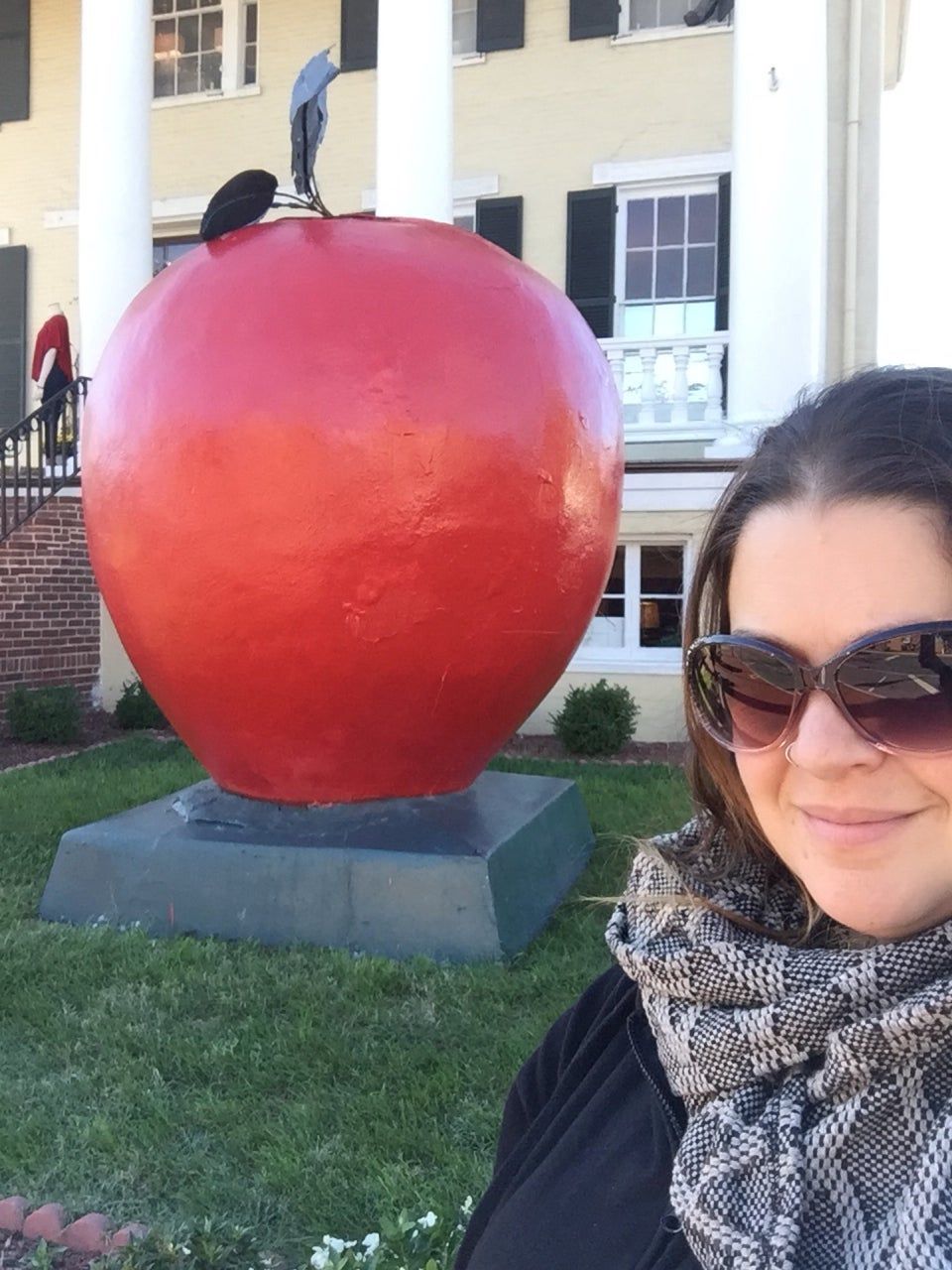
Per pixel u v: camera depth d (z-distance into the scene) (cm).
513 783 564
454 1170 280
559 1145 126
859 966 103
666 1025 118
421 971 404
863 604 100
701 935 122
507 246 1281
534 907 462
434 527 397
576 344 443
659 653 1024
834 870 104
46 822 651
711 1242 96
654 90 1232
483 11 1274
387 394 393
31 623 1027
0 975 405
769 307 920
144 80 1084
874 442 101
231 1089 326
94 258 1078
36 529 1030
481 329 409
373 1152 291
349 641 405
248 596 400
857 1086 99
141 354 418
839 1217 94
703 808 136
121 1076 334
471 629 414
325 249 416
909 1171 94
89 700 1105
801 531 104
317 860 435
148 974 408
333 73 437
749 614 109
